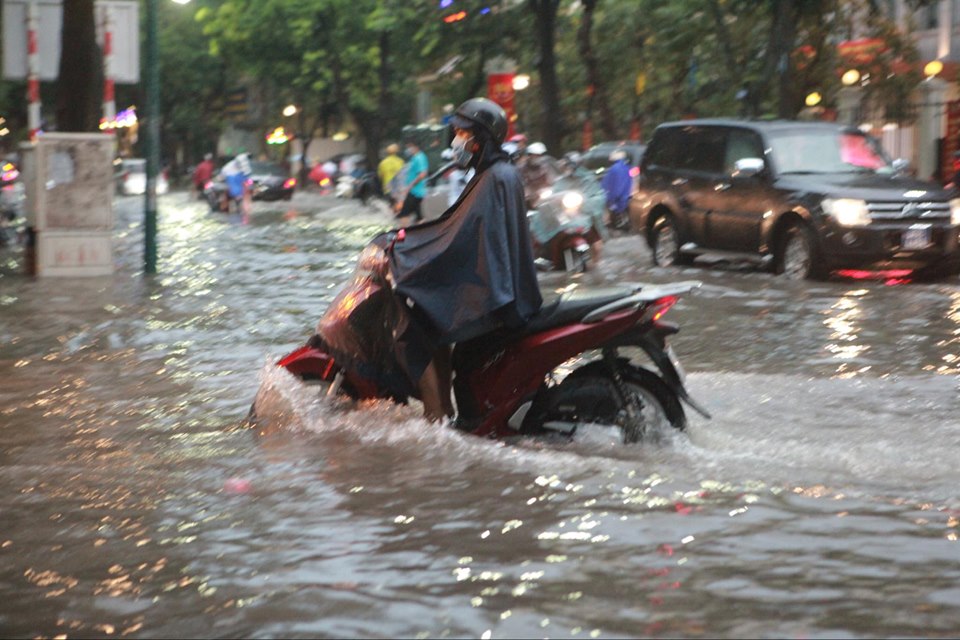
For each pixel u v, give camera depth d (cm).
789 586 662
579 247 2564
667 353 971
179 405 1190
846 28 4288
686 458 941
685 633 596
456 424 1005
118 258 2991
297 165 9519
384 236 1030
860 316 1822
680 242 2666
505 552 724
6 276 2570
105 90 3716
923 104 4350
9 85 8050
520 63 5519
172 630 612
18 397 1240
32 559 729
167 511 826
